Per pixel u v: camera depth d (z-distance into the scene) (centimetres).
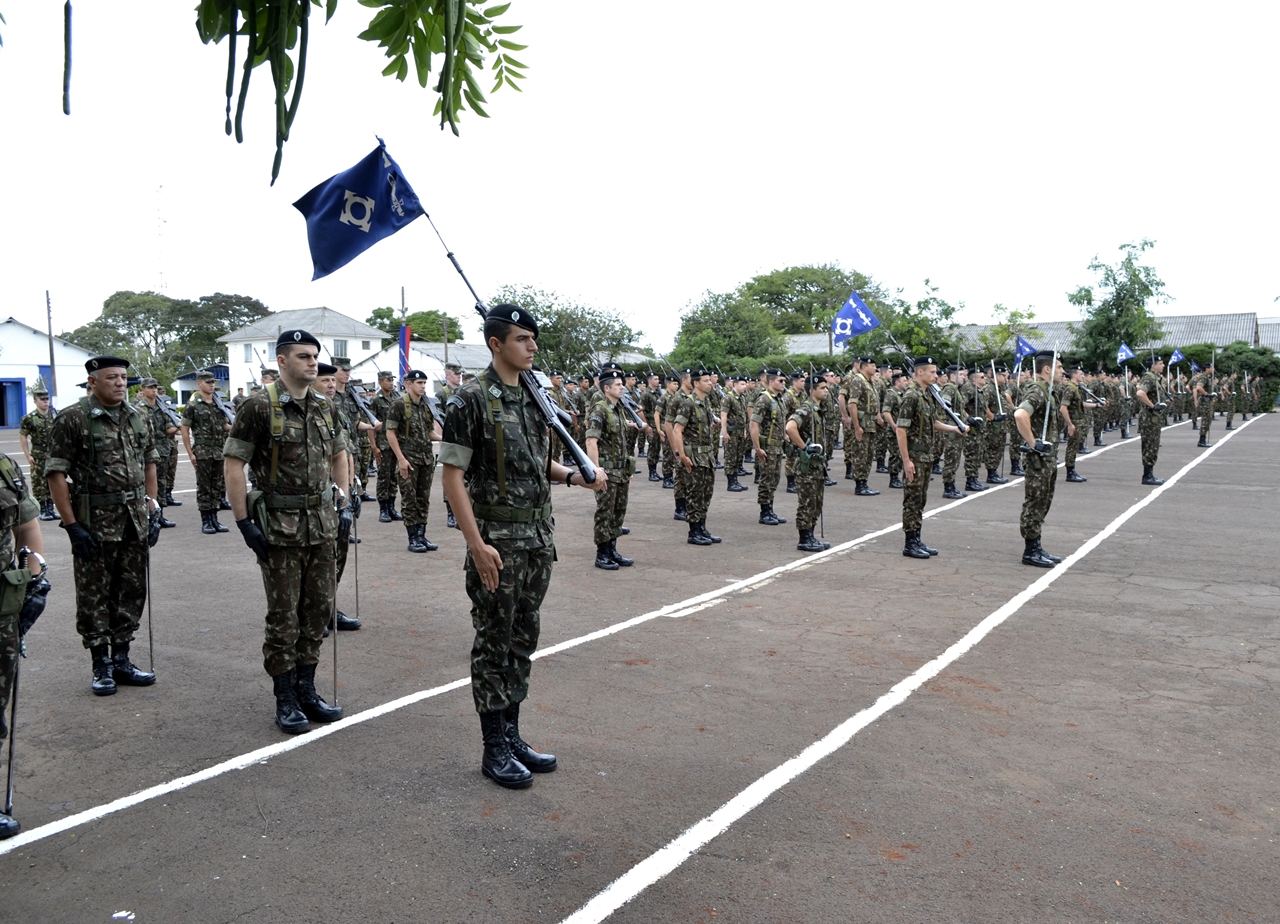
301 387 472
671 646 601
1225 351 4331
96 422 510
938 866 325
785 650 591
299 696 473
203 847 342
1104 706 485
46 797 385
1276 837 347
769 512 1144
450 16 146
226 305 6153
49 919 296
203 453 1091
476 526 387
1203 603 708
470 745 441
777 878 317
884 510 1251
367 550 985
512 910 299
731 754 425
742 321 4747
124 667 528
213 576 839
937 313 3111
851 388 1417
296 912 298
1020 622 655
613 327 4078
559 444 451
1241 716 471
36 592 361
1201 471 1659
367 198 463
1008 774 402
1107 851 336
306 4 138
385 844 343
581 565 884
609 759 421
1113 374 3547
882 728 455
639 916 295
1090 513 1180
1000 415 1557
